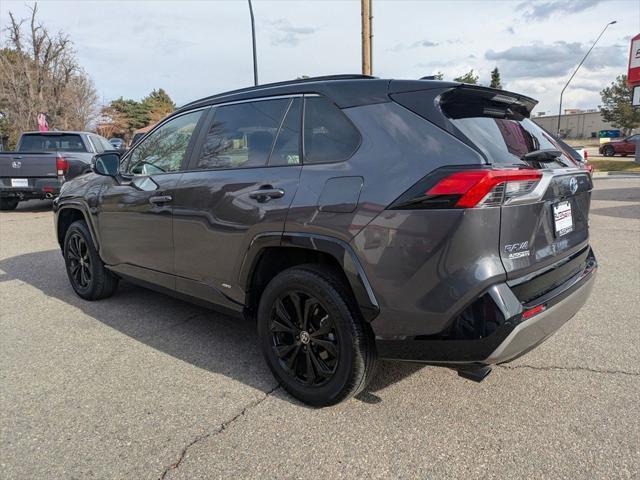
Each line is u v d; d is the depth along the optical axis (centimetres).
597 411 280
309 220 270
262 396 302
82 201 461
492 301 229
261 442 256
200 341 387
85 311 457
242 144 326
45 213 1134
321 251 269
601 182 1678
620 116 4703
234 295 325
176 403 295
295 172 286
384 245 244
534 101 312
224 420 277
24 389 313
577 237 301
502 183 227
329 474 232
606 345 367
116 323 426
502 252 235
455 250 228
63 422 276
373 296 250
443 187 227
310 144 288
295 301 288
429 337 240
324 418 277
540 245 258
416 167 240
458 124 248
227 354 363
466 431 263
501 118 289
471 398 296
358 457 243
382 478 228
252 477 230
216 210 323
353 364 265
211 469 236
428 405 289
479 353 232
